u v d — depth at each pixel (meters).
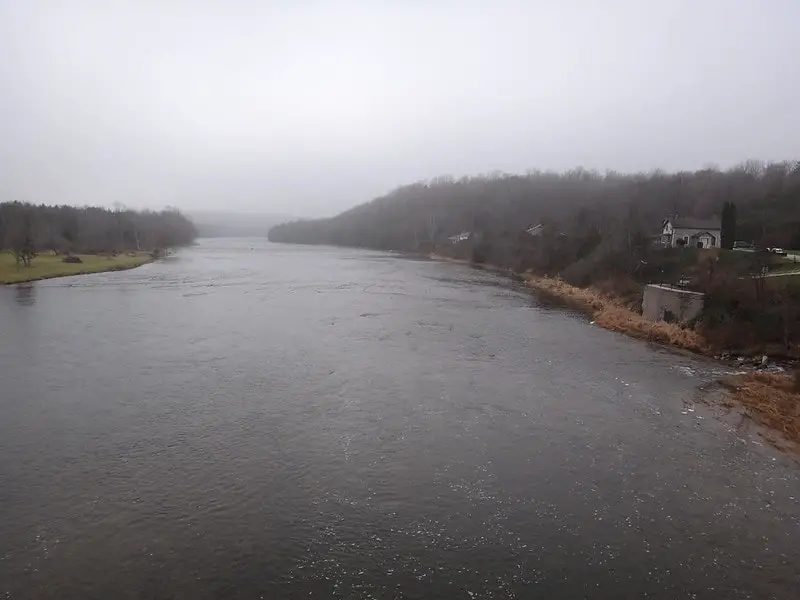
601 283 47.66
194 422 18.03
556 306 43.22
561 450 16.48
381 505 13.32
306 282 59.06
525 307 42.62
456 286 56.50
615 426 18.38
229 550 11.51
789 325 28.53
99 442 16.45
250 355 26.42
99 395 20.48
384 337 30.98
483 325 35.12
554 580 10.80
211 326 33.31
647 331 32.56
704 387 22.75
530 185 146.75
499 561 11.34
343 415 18.86
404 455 15.95
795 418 19.42
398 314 38.78
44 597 10.03
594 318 37.50
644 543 12.03
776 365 26.02
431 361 25.92
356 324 34.75
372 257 108.94
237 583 10.54
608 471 15.23
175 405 19.53
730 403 20.83
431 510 13.16
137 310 38.81
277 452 15.96
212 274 67.75
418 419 18.62
